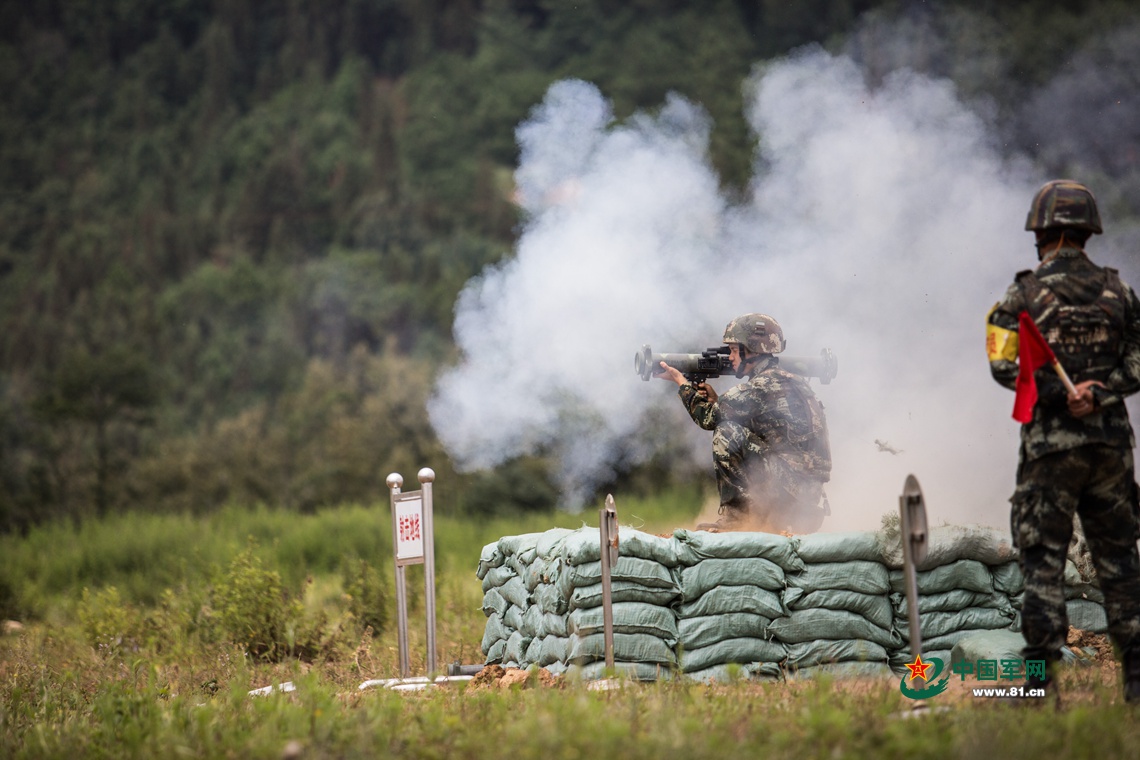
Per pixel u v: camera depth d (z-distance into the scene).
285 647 28.56
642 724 12.99
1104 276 13.86
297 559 52.84
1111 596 13.88
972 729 12.08
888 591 17.00
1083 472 13.51
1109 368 13.63
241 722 14.97
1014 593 17.31
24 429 121.69
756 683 16.12
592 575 16.55
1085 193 13.99
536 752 11.91
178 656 27.84
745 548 16.78
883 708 13.09
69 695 20.09
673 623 16.58
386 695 16.88
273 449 115.00
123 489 111.88
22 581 47.41
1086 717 12.10
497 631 20.83
